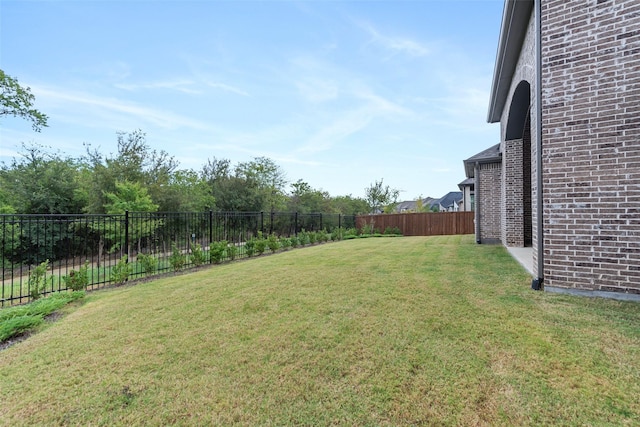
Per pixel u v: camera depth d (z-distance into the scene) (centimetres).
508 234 955
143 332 367
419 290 478
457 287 486
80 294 527
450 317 364
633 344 283
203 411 226
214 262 888
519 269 601
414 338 317
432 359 277
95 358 308
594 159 410
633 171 386
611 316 343
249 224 1602
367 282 545
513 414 208
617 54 394
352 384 249
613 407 210
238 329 363
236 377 266
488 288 473
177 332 363
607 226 402
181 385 259
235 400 237
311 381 255
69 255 1230
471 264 673
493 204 1127
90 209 1362
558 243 437
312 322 371
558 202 436
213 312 423
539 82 452
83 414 228
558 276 438
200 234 1289
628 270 390
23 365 300
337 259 832
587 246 415
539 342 293
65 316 445
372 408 222
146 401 240
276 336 338
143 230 1116
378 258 821
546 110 445
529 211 980
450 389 236
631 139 386
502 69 723
